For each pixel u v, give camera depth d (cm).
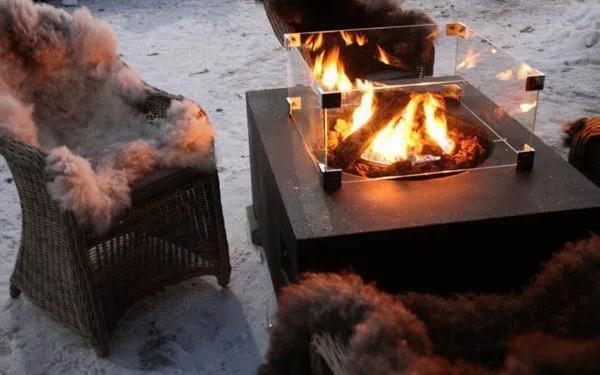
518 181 201
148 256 219
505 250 189
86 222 190
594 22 462
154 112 239
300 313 126
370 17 289
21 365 209
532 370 109
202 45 461
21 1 226
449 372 123
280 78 412
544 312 143
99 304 204
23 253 222
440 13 513
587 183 200
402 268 186
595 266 140
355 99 221
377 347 110
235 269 251
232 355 213
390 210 188
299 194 196
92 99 243
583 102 378
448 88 247
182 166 212
